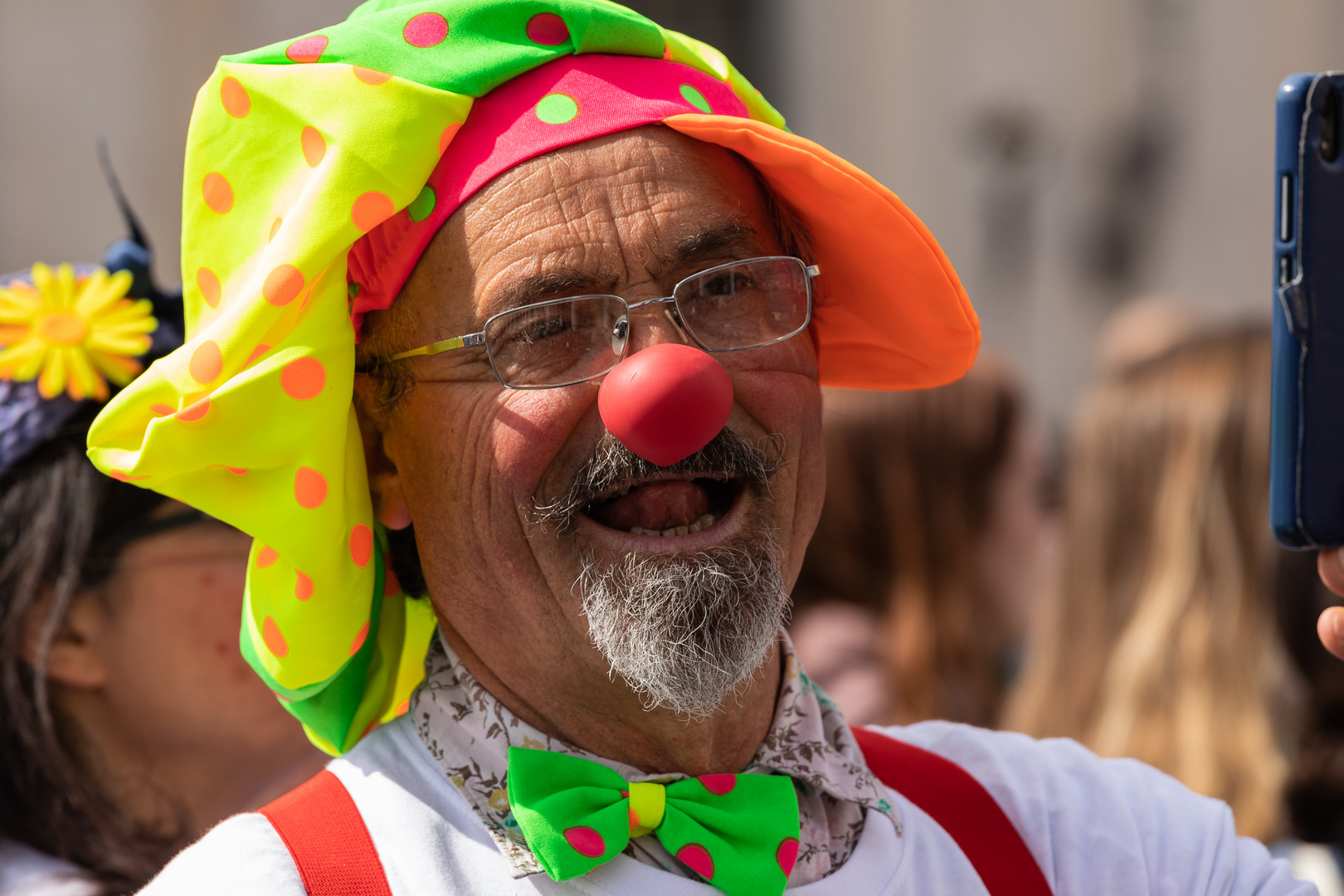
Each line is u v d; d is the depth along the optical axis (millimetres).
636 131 2367
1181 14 16734
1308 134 2209
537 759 2354
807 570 5070
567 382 2320
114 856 3395
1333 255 2219
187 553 3486
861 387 3047
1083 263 16812
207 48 12727
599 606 2312
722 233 2381
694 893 2293
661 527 2408
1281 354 2238
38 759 3398
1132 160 16781
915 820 2576
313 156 2336
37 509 3420
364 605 2398
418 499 2465
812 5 16781
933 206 16859
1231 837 2682
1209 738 4102
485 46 2371
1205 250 16750
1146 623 4309
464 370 2371
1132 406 4570
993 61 16766
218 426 2203
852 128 16812
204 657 3496
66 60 12430
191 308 2479
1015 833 2594
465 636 2484
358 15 2619
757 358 2420
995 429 5191
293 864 2244
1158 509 4422
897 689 4852
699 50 2654
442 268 2365
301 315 2275
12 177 12312
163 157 12617
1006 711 4781
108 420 2289
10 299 3398
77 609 3473
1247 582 4250
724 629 2318
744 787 2422
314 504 2248
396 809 2340
